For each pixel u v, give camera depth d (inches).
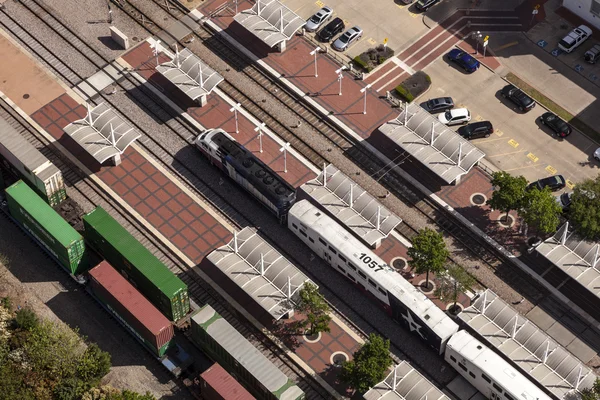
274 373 5689.0
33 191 6387.8
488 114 7135.8
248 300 6294.3
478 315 6092.5
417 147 6737.2
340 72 7027.6
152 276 6028.5
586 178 6835.6
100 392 5802.2
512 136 7032.5
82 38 7485.2
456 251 6530.5
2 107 7116.1
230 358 5753.0
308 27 7524.6
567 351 5935.0
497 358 5836.6
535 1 7741.1
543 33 7568.9
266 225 6624.0
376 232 6417.3
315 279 6402.6
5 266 6392.7
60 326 6131.9
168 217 6633.9
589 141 7017.7
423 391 5718.5
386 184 6815.9
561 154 6953.7
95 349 5856.3
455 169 6638.8
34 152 6515.8
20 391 5757.9
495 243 6550.2
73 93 7204.7
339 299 6318.9
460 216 6663.4
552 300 6333.7
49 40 7460.6
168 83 7273.6
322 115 7126.0
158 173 6830.7
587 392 5733.3
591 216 6353.3
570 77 7342.5
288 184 6589.6
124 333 6141.7
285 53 7426.2
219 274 6402.6
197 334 5930.1
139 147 6943.9
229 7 7677.2
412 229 6624.0
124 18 7603.4
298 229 6481.3
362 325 6215.6
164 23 7588.6
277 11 7367.1
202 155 6904.5
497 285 6397.6
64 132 6958.7
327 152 6963.6
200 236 6560.0
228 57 7416.3
